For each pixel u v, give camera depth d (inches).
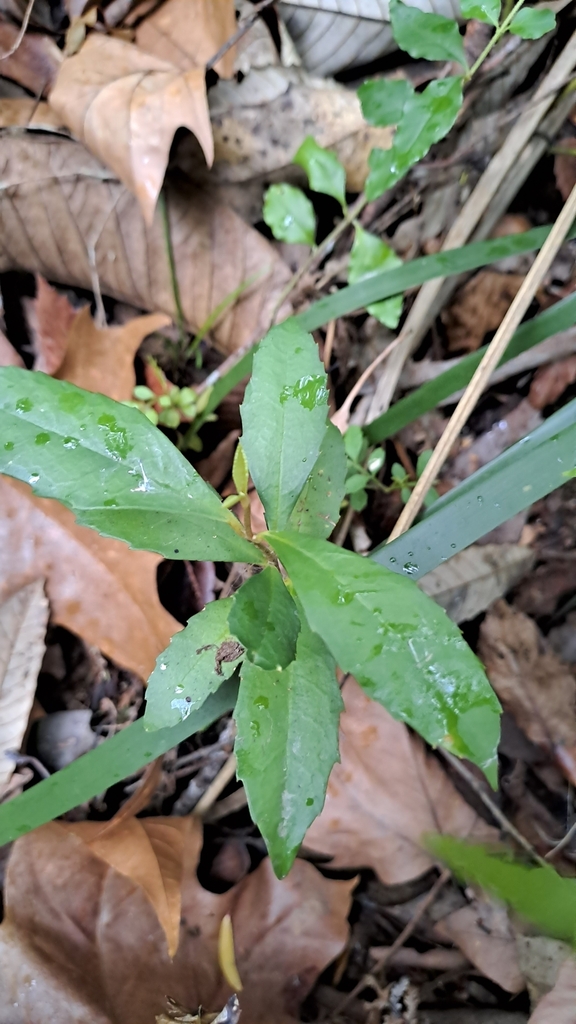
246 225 12.6
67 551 10.6
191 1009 9.5
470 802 11.4
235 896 10.1
